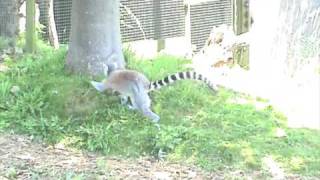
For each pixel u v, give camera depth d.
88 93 7.96
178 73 8.03
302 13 9.90
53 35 11.62
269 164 7.19
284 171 7.11
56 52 9.38
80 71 8.42
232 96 9.05
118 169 6.73
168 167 6.98
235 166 7.13
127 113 7.81
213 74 10.21
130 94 7.81
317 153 7.52
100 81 8.26
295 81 9.72
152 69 9.01
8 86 8.25
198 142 7.44
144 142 7.41
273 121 8.28
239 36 12.30
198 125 7.89
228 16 13.93
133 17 12.70
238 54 12.09
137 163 7.03
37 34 11.38
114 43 8.48
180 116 8.05
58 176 6.29
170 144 7.35
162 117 7.95
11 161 6.66
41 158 6.87
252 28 11.05
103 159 7.04
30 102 7.97
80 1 8.32
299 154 7.42
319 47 9.84
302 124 8.30
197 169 6.99
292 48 9.96
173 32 13.27
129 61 9.05
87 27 8.33
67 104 7.88
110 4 8.37
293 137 7.78
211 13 13.71
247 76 10.24
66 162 6.81
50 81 8.28
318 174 7.11
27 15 10.01
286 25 10.02
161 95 8.31
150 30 13.01
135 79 7.81
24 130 7.57
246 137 7.69
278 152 7.42
